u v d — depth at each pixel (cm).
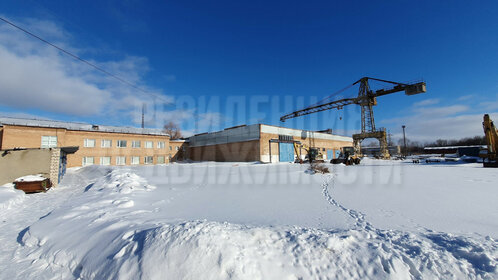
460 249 316
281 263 288
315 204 635
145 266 272
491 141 1777
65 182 1396
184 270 261
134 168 2230
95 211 530
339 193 800
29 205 762
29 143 2178
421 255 307
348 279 274
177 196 780
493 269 276
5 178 1048
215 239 294
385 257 298
